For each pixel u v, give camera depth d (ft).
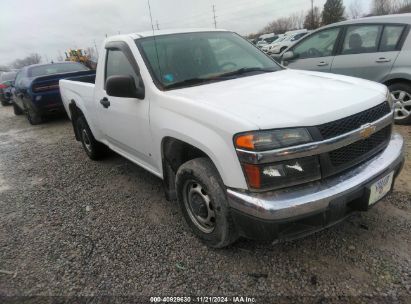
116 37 12.80
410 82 17.12
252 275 8.54
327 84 9.72
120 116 12.22
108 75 13.17
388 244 9.08
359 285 7.89
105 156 17.98
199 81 10.81
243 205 7.57
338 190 7.52
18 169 18.24
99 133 15.70
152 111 10.23
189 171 9.00
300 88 9.30
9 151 22.29
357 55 18.42
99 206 12.83
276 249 9.35
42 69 31.09
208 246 9.64
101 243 10.42
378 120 8.54
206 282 8.46
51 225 11.79
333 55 19.39
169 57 11.32
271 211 7.18
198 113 8.50
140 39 11.78
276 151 7.18
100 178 15.55
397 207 10.65
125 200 13.10
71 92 17.62
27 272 9.42
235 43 13.24
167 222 11.24
